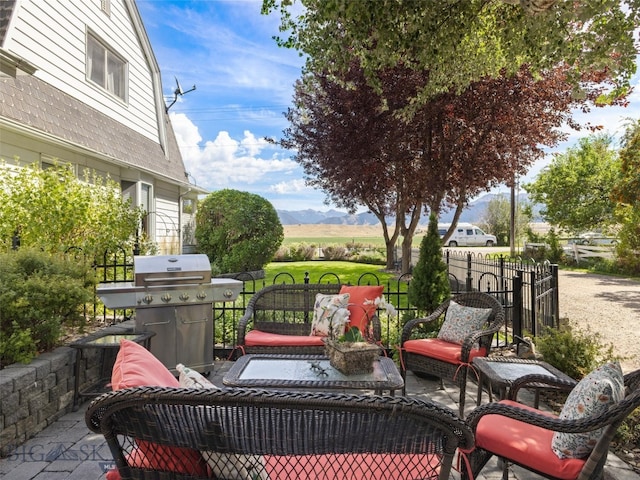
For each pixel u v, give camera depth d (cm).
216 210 1318
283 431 139
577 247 1786
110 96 944
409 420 137
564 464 192
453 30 387
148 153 1094
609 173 1858
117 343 365
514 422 229
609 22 330
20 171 571
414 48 395
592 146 1998
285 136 1173
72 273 410
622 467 264
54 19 745
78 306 414
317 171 1171
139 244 706
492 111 797
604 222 1878
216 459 149
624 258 1465
